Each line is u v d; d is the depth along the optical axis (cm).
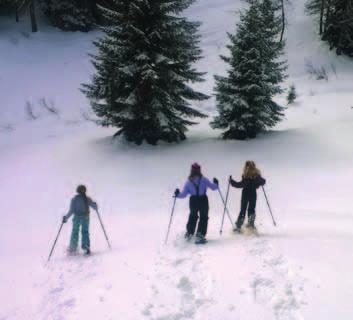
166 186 1664
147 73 1902
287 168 1742
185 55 2058
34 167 2044
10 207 1638
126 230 1252
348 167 1705
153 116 2019
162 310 672
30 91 3241
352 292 648
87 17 4078
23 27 4072
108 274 855
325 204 1344
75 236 1047
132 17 1961
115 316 680
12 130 2806
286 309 624
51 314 739
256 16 2028
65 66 3566
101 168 1908
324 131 2125
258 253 833
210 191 1596
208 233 1066
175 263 845
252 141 2059
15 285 906
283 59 3625
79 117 2917
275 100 3044
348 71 3378
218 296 686
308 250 826
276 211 1311
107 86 1994
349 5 3456
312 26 3969
